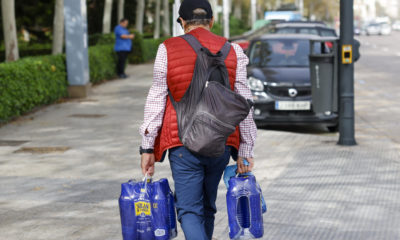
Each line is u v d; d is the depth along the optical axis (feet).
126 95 63.10
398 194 25.03
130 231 14.48
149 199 14.38
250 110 14.57
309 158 32.45
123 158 32.71
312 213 22.41
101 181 27.66
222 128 13.55
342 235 19.90
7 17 58.85
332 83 36.29
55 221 21.57
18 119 46.83
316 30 74.69
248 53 48.62
